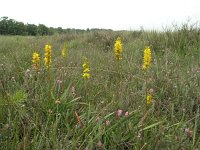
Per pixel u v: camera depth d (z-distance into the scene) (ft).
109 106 10.23
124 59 19.17
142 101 10.62
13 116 9.37
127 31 37.50
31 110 9.81
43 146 8.15
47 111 9.59
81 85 12.14
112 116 9.53
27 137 7.88
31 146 7.89
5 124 8.82
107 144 8.54
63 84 11.84
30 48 25.67
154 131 8.85
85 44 33.37
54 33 48.37
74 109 10.10
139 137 8.18
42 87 11.32
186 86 12.45
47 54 10.71
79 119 8.88
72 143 7.89
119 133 8.57
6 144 7.79
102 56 21.77
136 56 20.51
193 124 9.81
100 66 17.08
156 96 11.87
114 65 16.90
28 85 11.83
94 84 12.81
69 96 10.59
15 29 75.97
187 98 11.62
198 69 15.33
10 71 14.14
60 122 9.48
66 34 45.44
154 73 14.29
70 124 9.34
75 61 18.48
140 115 9.66
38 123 9.11
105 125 8.82
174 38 24.52
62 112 9.87
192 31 25.36
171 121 9.80
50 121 9.28
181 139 8.41
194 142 8.50
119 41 11.41
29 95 10.80
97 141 8.35
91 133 8.55
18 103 9.72
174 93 12.14
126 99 10.84
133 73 15.53
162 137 8.42
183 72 15.12
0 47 29.50
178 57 19.20
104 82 13.38
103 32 38.86
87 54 22.89
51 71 13.61
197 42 23.39
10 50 26.11
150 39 25.94
